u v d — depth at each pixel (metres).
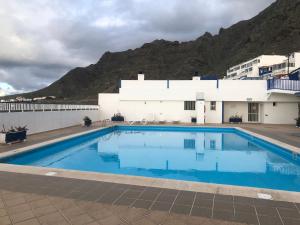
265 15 171.12
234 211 3.82
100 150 12.26
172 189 4.79
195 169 8.80
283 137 13.17
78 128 17.67
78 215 3.68
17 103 13.23
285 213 3.77
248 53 128.75
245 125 20.53
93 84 179.88
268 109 22.59
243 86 22.91
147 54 198.38
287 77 25.95
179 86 23.77
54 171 6.07
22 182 5.20
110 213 3.75
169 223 3.44
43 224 3.41
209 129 18.81
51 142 11.28
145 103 24.34
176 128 19.23
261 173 8.32
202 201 4.20
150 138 15.76
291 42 105.62
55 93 156.38
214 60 187.25
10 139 10.75
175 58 194.25
